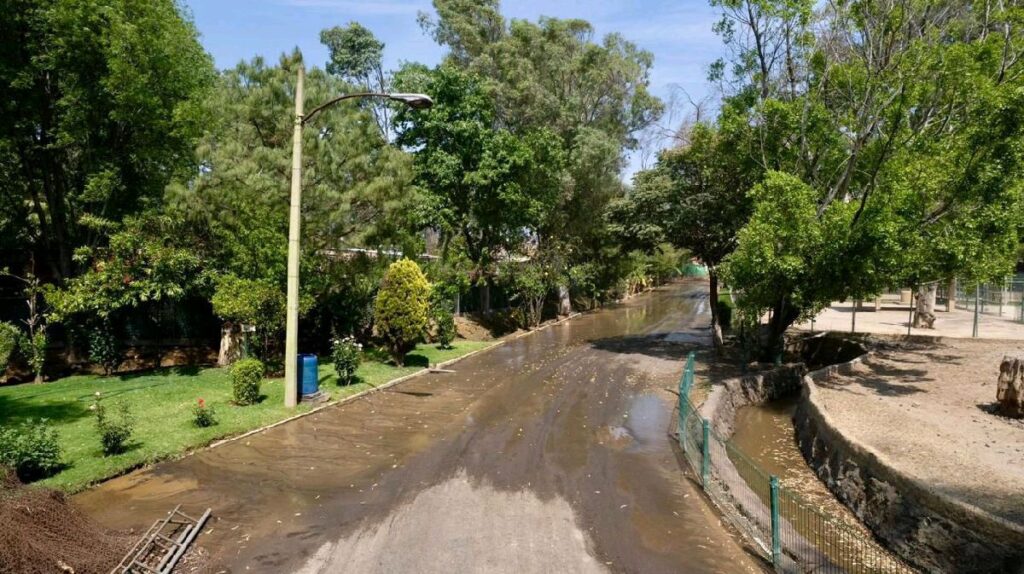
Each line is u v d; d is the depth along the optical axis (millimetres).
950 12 15969
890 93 14297
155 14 14703
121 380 13805
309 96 15352
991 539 6348
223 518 7031
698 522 7258
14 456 7246
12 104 13398
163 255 13680
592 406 12992
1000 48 13648
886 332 22562
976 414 11430
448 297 22594
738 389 15266
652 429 11266
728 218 19266
